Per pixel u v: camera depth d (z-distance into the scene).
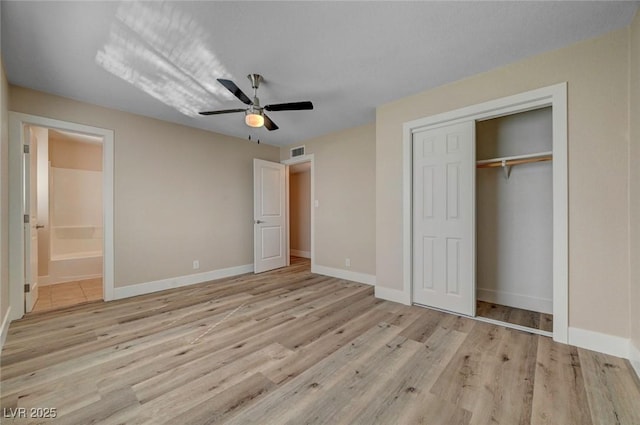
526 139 2.89
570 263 2.07
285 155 5.20
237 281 4.11
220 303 3.09
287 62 2.30
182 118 3.63
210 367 1.81
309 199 6.67
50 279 4.09
